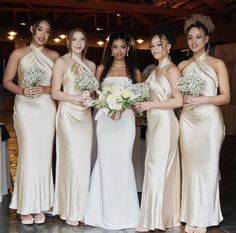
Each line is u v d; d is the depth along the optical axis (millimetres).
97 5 10070
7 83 3559
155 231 3559
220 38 10836
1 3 12508
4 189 4594
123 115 3586
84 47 3625
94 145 3832
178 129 3588
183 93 3348
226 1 10328
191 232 3521
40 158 3605
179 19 11812
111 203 3590
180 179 3719
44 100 3584
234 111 10336
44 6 12203
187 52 8523
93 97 3691
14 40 14156
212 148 3463
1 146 4492
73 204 3613
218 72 3434
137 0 11594
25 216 3639
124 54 3650
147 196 3549
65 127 3566
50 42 13945
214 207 3615
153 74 3574
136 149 4641
